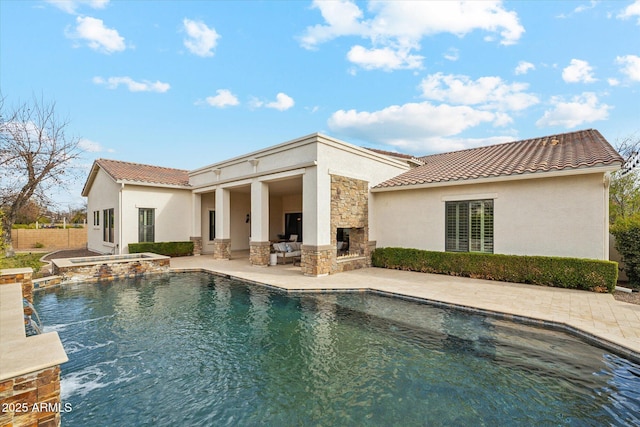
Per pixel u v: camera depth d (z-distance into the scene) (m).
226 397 4.76
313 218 12.70
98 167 21.98
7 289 7.16
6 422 3.08
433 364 5.73
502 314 7.79
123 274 13.56
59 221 41.91
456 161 17.06
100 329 7.53
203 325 7.78
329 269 13.04
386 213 15.56
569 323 6.89
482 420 4.19
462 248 13.08
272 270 14.26
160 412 4.39
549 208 10.96
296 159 13.55
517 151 15.22
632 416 4.26
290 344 6.66
